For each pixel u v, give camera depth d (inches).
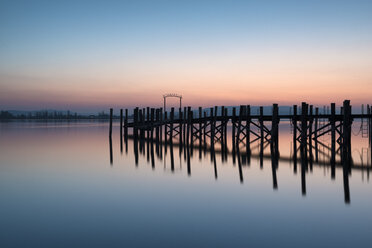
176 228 378.0
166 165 857.5
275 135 1160.2
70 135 2090.3
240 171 765.3
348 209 455.2
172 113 1435.8
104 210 449.1
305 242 339.0
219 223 396.2
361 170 774.5
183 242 337.4
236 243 335.6
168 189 579.8
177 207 464.1
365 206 469.4
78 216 421.1
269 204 481.1
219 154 1107.9
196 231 368.5
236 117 1256.8
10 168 809.5
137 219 410.3
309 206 470.0
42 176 705.0
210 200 503.5
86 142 1555.1
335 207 465.1
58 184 622.5
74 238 347.6
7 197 522.0
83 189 579.8
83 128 3245.6
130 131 2640.3
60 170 781.9
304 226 386.6
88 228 377.1
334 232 366.9
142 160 952.9
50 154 1093.1
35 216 421.4
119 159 973.2
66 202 490.3
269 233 363.9
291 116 1189.1
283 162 913.5
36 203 485.1
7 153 1120.8
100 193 550.3
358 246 328.2
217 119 1314.0
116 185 613.6
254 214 431.5
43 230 370.9
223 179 670.5
